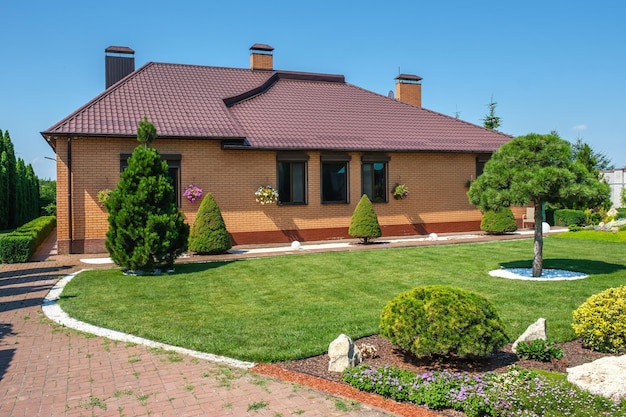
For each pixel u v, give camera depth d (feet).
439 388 15.44
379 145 60.80
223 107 58.90
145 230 36.83
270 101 66.18
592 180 31.81
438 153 65.16
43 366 18.90
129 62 67.56
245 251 50.67
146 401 15.60
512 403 14.19
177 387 16.66
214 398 15.75
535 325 19.70
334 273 37.04
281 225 56.95
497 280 33.58
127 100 55.36
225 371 18.07
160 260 37.76
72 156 47.93
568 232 61.41
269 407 15.06
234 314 25.91
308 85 74.28
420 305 18.40
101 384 17.04
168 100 57.77
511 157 33.50
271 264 41.24
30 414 14.85
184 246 39.34
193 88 62.95
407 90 82.53
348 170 60.23
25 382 17.37
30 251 45.65
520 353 19.21
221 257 46.39
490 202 32.78
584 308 20.63
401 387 15.72
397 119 70.13
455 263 40.65
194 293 31.01
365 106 71.92
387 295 30.01
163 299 29.45
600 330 19.44
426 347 17.53
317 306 27.45
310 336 21.91
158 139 50.98
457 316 17.61
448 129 70.74
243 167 55.01
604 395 14.46
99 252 48.78
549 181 31.04
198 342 21.20
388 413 14.70
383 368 17.17
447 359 19.19
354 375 16.75
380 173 62.90
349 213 60.39
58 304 28.58
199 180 52.90
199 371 18.11
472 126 73.61
